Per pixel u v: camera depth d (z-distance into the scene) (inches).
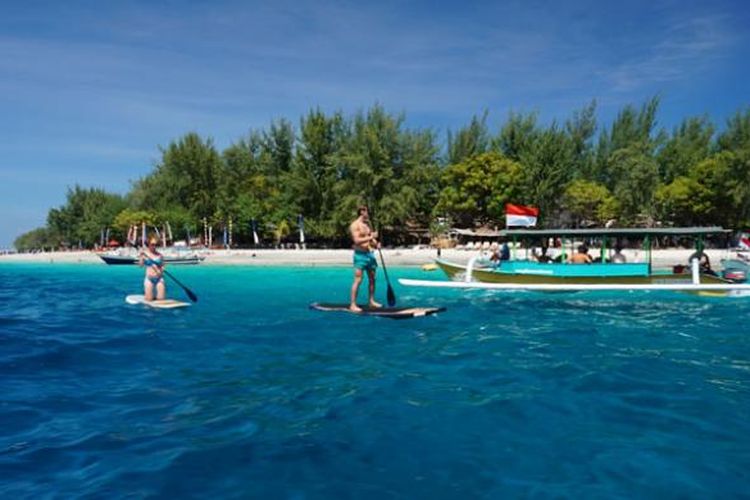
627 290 657.0
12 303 621.9
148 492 147.9
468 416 211.2
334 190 2026.3
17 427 198.7
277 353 327.9
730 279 686.5
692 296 637.9
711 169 1733.5
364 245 485.4
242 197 2332.7
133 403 228.1
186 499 144.3
